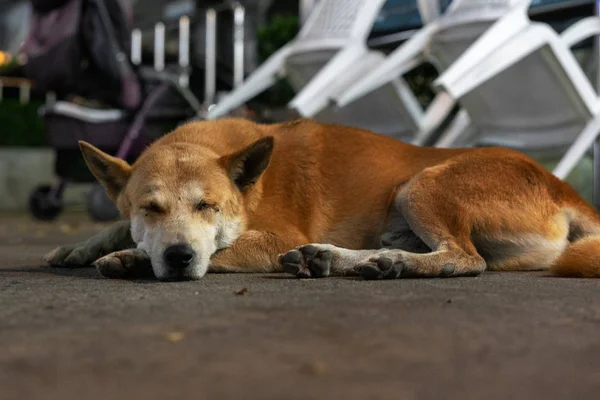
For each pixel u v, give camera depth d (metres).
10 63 5.39
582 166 3.04
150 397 0.99
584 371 1.16
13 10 7.09
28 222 3.56
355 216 1.77
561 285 1.55
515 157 1.75
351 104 2.61
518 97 2.30
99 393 1.01
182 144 1.70
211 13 3.46
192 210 1.63
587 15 2.45
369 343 1.23
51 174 5.14
